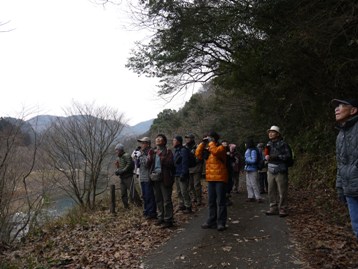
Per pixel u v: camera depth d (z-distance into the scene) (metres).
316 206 8.84
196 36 9.22
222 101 23.67
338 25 5.92
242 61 10.23
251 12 7.63
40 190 10.30
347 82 7.85
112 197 10.09
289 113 12.55
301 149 15.01
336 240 5.71
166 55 12.98
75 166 12.92
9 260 6.30
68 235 8.04
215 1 8.00
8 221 8.68
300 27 6.62
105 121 13.99
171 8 8.45
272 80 10.45
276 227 6.89
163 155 7.48
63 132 12.76
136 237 6.98
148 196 8.55
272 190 8.12
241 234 6.53
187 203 8.92
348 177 3.89
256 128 23.78
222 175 6.89
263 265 4.86
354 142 3.84
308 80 8.92
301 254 5.17
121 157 10.62
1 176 8.52
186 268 4.99
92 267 5.44
